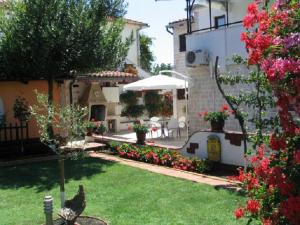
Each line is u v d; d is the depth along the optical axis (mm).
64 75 14727
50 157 13859
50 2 13164
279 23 4199
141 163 12320
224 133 10906
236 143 10500
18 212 7883
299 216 4035
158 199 8266
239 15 16109
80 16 13578
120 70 22750
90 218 7238
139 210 7602
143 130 14586
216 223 6715
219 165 11062
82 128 9219
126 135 19609
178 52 24047
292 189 4180
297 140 4266
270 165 4410
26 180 10688
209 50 14117
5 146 14320
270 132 5156
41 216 7574
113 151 14688
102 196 8711
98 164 12391
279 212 4344
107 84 21375
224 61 13562
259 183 4781
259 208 4676
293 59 3975
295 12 4125
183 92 22344
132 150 13352
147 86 16953
